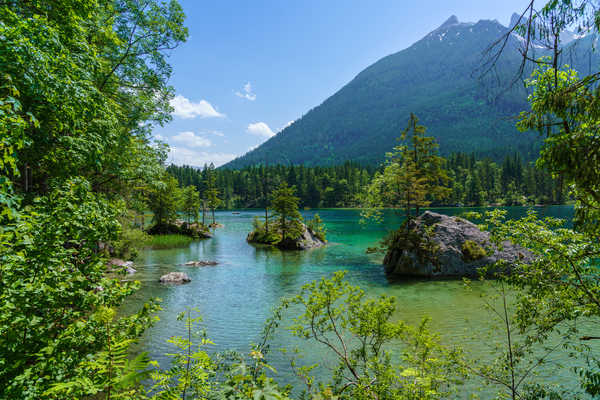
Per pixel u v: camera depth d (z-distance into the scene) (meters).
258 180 146.50
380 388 5.31
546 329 5.48
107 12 13.56
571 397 7.12
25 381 3.35
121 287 4.90
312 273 24.89
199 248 40.44
